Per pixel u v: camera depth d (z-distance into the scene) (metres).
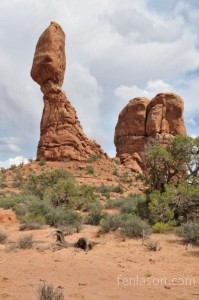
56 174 35.56
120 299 6.17
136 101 68.06
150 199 17.97
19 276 7.87
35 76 63.53
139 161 62.09
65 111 60.81
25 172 53.09
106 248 11.52
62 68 64.50
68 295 6.31
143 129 66.12
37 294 6.27
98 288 6.89
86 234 14.58
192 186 18.44
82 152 58.84
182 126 64.38
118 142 70.19
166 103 64.69
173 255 10.48
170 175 20.16
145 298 6.28
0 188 44.16
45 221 17.69
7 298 6.10
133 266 9.02
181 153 19.94
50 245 11.69
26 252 10.85
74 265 9.05
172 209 17.81
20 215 20.81
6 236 13.16
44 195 28.83
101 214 19.33
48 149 58.56
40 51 62.84
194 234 12.40
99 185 45.56
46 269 8.57
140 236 13.55
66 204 25.48
